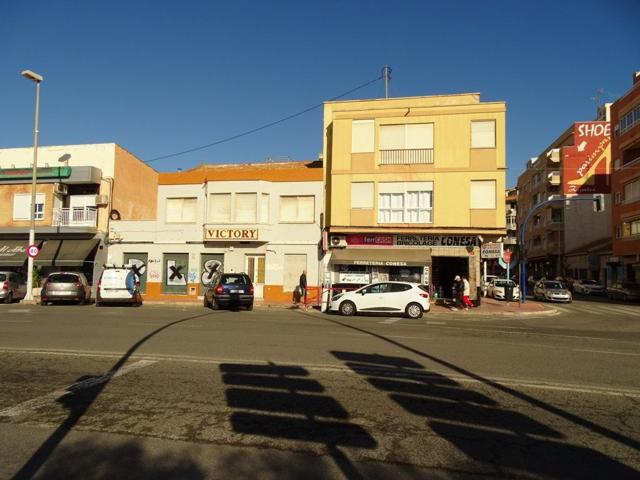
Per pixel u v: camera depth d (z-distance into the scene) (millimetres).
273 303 24922
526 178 76938
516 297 31281
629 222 41000
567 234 60719
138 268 28109
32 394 6316
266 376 7363
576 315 23000
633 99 39625
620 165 42406
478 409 5812
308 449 4508
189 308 21844
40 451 4445
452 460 4285
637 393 6637
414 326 15258
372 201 26281
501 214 25094
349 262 25562
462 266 27219
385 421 5328
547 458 4355
